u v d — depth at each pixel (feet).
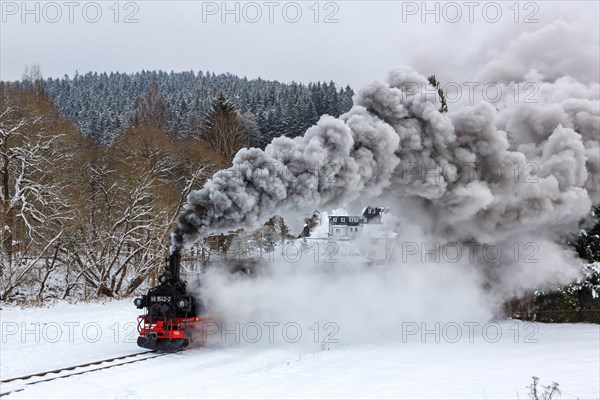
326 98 288.10
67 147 101.30
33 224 91.66
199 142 132.05
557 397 36.63
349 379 39.70
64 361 41.57
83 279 103.50
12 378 35.32
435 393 36.70
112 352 45.70
